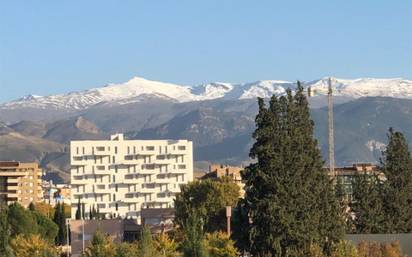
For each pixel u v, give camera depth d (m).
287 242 180.00
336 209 189.62
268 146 183.75
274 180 181.00
